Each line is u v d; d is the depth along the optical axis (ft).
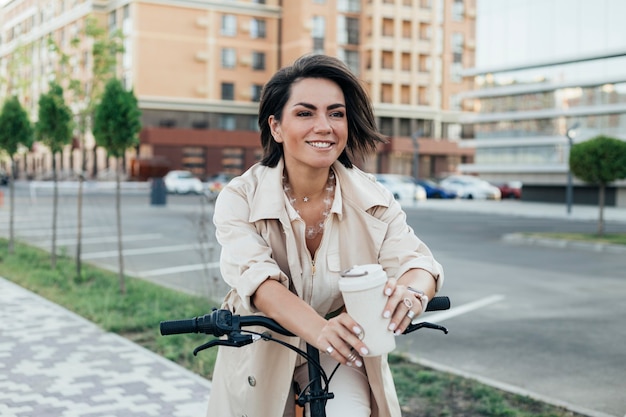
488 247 48.21
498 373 18.16
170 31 162.71
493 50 118.11
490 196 129.59
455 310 26.13
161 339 20.52
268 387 6.73
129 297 26.86
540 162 112.57
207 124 168.25
